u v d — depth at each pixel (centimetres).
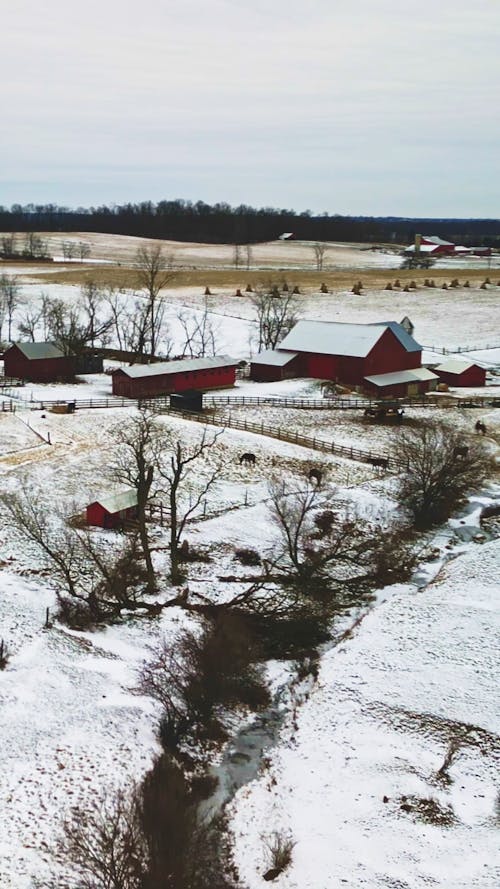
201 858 2708
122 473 6009
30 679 3559
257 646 4094
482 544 5444
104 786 2984
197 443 6875
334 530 5441
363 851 2831
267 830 2933
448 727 3478
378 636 4234
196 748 3341
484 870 2736
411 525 5694
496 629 4225
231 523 5462
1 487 5622
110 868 2434
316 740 3438
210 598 4466
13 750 3123
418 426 7869
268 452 6831
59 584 4453
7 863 2606
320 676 3900
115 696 3528
